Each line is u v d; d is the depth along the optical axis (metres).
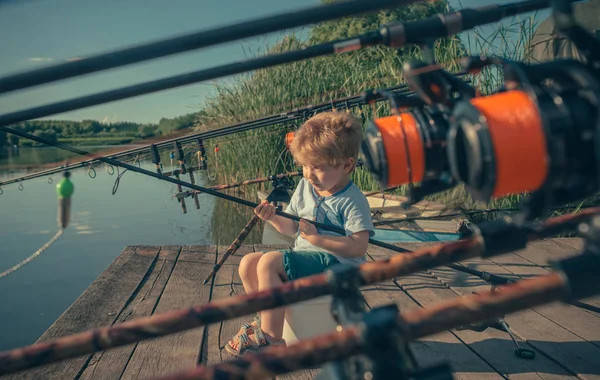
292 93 9.13
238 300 1.05
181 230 8.02
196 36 0.96
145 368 2.65
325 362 0.87
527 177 0.95
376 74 8.28
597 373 2.50
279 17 0.97
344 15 0.98
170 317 1.02
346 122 2.63
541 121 0.93
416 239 5.42
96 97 1.12
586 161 0.94
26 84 0.92
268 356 0.87
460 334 2.99
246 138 9.10
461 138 1.02
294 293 1.07
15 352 0.96
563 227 1.08
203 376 0.85
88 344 0.98
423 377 1.00
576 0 1.04
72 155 1.92
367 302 3.51
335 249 2.64
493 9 1.12
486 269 4.17
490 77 3.48
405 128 1.17
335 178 2.67
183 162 4.56
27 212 9.79
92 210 9.77
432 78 1.14
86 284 5.61
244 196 9.48
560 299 0.91
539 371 2.55
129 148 1.99
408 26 1.12
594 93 0.93
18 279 5.73
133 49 0.95
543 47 3.10
